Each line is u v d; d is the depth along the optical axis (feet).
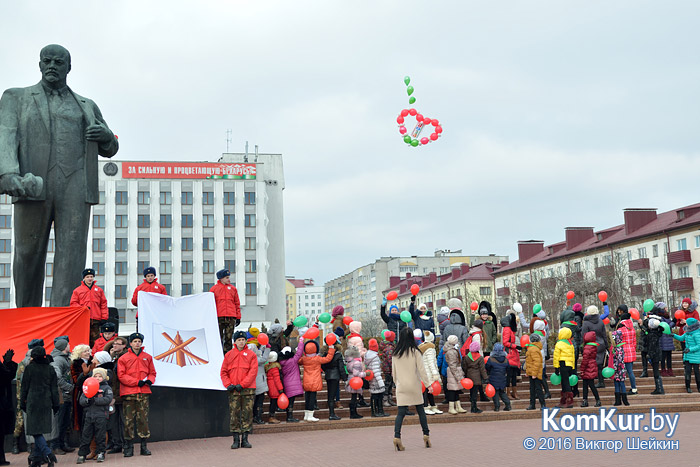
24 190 47.75
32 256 50.90
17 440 41.01
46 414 34.19
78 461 36.42
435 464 31.96
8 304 249.75
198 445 42.32
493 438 40.98
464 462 32.35
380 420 49.57
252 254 272.10
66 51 51.42
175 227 268.41
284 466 33.09
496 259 467.93
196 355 45.24
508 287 278.26
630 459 32.42
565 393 53.16
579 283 192.03
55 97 51.16
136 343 39.50
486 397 57.06
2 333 44.19
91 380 36.14
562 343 53.06
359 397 55.31
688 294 191.42
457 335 53.88
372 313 491.72
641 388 59.98
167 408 44.98
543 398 52.54
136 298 46.98
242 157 289.53
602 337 58.80
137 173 268.62
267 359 48.52
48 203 50.14
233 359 40.70
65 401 39.32
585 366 52.60
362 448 38.45
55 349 38.60
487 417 50.85
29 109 50.24
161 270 265.54
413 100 77.00
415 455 34.96
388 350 54.85
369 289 502.38
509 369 56.70
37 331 44.60
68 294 50.21
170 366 44.37
